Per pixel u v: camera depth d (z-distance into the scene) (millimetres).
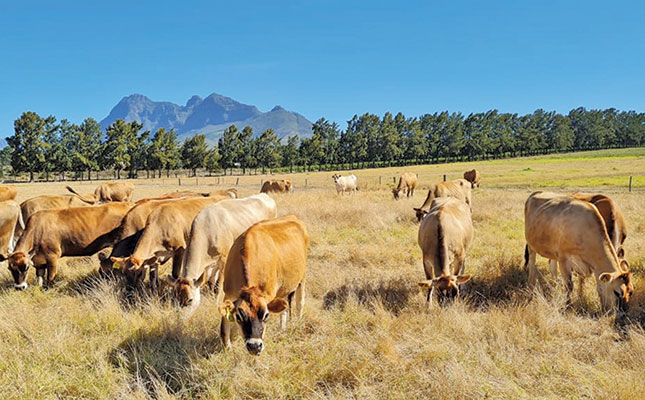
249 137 97250
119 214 8750
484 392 4332
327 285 7672
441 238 6730
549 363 4922
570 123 151500
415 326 5875
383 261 9609
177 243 7863
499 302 6910
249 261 4848
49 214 8125
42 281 8203
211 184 50438
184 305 5883
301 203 19281
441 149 127000
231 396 4438
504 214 15602
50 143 79812
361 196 24875
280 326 5980
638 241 10398
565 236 6605
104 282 7172
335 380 4656
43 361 5043
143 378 4801
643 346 5086
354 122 122625
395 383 4516
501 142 130125
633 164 63375
